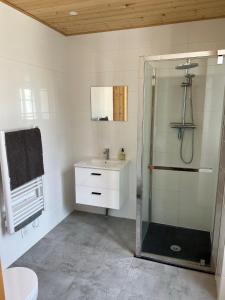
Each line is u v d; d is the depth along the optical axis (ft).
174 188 8.74
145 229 8.41
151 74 7.66
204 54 6.16
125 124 9.62
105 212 10.62
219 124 7.14
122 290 6.17
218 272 6.16
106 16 7.66
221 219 6.35
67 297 5.95
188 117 7.99
